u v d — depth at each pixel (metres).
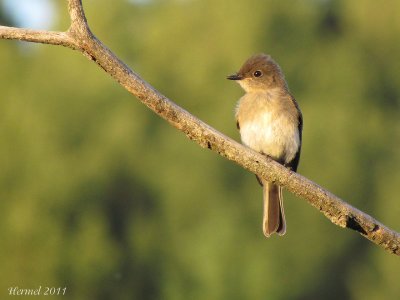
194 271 22.22
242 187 22.89
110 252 22.22
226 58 24.88
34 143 23.03
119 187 23.42
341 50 26.91
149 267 22.67
